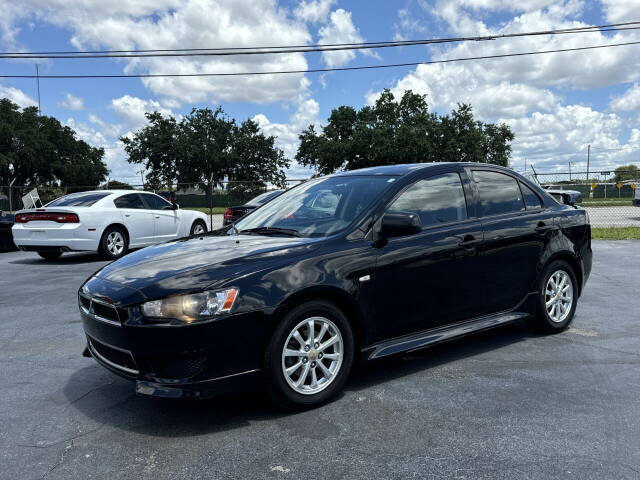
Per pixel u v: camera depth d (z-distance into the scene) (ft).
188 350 9.58
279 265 10.55
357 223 11.98
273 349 10.18
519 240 14.58
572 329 16.51
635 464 8.40
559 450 8.86
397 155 168.96
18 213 34.55
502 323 14.14
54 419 10.57
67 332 17.31
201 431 9.87
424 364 13.42
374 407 10.79
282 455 8.87
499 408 10.62
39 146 210.59
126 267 11.37
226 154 196.13
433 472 8.23
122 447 9.31
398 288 12.05
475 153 167.73
